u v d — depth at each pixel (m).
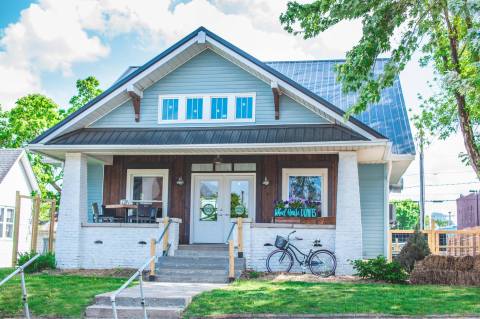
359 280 15.14
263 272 16.73
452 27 16.25
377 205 20.19
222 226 19.75
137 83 18.77
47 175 37.53
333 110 17.14
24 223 35.25
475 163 16.42
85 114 18.59
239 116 18.80
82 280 14.85
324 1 13.58
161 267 16.41
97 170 21.58
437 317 10.61
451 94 17.38
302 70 24.59
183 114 19.11
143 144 17.61
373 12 13.73
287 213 18.02
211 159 20.00
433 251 19.06
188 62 19.36
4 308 12.09
